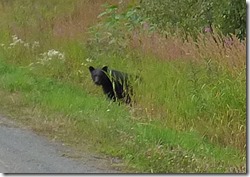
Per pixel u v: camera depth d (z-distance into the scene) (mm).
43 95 15602
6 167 9734
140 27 19531
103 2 27234
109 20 22516
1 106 14547
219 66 14078
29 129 12367
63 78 18375
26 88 16766
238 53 13961
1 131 12141
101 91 16672
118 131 11984
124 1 24250
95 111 13945
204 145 12039
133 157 10391
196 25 18141
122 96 15523
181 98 13672
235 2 16953
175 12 19078
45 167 9789
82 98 15242
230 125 12648
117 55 18125
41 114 13555
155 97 14156
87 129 12102
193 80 13875
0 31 23312
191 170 10016
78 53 19094
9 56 20547
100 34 20125
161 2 19469
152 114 13812
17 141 11398
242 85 13047
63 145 11219
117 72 15781
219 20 17328
